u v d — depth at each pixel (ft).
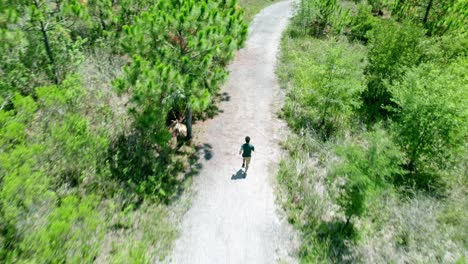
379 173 32.07
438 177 44.52
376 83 64.08
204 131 48.75
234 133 48.91
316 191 37.88
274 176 40.42
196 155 43.29
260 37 92.48
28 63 43.70
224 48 38.60
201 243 31.04
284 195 37.52
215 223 33.40
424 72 50.70
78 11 46.52
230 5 46.50
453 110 41.65
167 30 37.09
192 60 38.81
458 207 38.04
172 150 42.98
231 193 37.42
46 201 29.32
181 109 49.06
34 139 35.27
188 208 34.96
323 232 32.89
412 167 46.39
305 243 31.55
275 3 138.21
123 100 48.34
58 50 46.96
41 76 45.44
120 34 58.44
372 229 34.22
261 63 75.20
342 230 33.12
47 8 44.34
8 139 31.78
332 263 29.55
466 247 32.30
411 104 44.88
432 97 42.70
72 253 26.53
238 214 34.65
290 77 67.26
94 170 35.27
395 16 99.30
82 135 35.86
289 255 30.48
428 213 36.78
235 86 63.72
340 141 49.03
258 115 54.29
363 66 61.62
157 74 33.94
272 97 60.54
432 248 32.14
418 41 62.69
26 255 24.58
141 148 40.65
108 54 59.67
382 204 37.63
